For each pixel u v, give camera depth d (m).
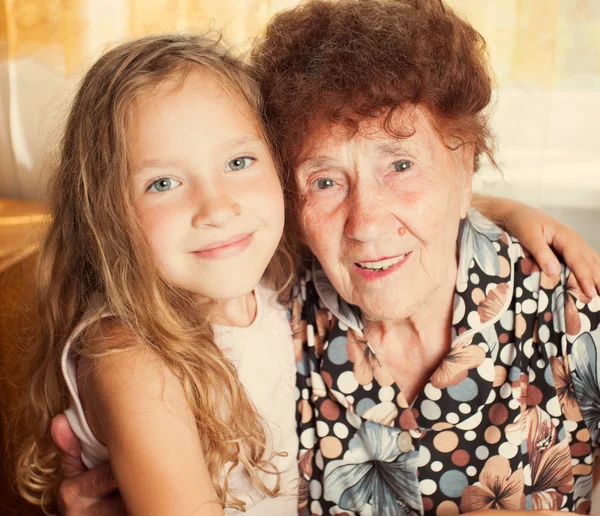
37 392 1.20
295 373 1.13
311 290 1.14
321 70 0.92
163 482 0.90
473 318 1.02
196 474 0.92
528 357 1.04
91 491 1.02
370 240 0.93
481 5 2.36
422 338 1.06
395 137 0.90
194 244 0.96
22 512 1.59
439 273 0.98
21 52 2.45
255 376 1.09
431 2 0.96
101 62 1.06
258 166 1.00
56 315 1.15
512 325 1.04
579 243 1.08
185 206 0.96
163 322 0.99
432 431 1.04
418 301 0.98
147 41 1.05
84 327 1.02
